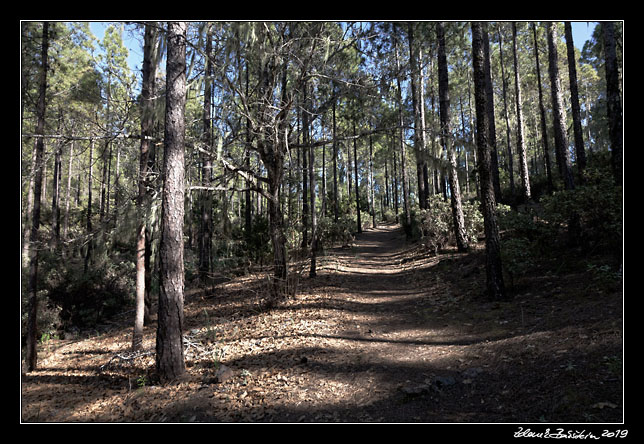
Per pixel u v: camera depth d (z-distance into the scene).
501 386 4.17
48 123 8.88
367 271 14.91
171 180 5.93
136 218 8.38
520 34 24.30
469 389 4.27
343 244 22.89
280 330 7.81
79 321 12.48
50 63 9.73
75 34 10.84
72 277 13.33
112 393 5.84
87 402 5.55
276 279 10.43
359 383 4.91
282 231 10.67
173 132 5.93
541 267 8.61
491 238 7.96
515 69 19.14
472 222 14.20
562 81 30.23
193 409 4.62
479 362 4.99
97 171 20.03
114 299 13.63
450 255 13.32
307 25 9.04
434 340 6.36
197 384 5.51
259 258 15.12
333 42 9.19
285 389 4.93
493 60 29.41
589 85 33.91
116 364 7.49
